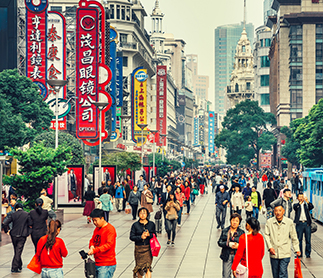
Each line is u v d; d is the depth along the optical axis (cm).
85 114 5581
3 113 5225
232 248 1317
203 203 5291
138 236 1441
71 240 2570
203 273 1741
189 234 2811
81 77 5584
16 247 1797
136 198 3584
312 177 3556
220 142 13425
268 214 2891
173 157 18088
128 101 12988
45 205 2259
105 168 4469
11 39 7319
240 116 13525
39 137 5047
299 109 15050
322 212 3209
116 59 8525
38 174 2877
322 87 14988
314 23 14925
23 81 5738
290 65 15088
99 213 1227
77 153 5094
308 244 2038
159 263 1933
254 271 1205
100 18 5594
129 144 12862
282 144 14688
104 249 1203
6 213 2828
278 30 16450
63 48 5816
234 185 2927
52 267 1199
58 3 11869
